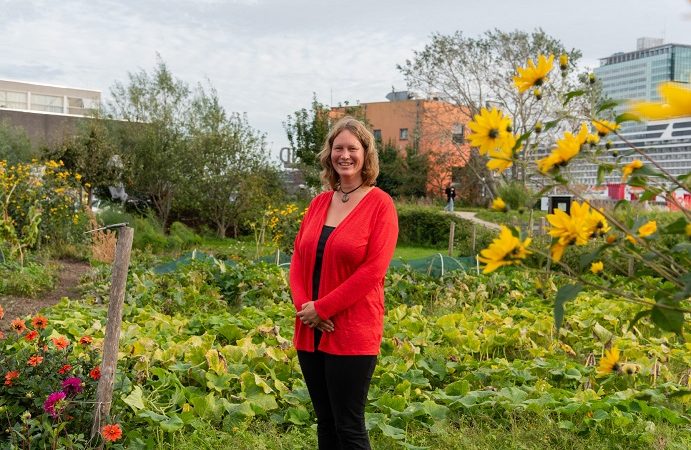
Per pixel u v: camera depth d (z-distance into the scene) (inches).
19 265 424.5
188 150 895.1
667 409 163.8
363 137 124.0
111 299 137.6
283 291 363.3
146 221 710.5
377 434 157.6
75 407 138.6
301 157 981.2
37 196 537.0
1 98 1604.3
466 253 600.4
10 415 140.3
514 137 59.7
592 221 60.4
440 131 1229.7
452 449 150.9
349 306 116.8
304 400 173.3
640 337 257.0
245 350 204.4
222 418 165.5
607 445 151.1
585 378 198.7
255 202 866.1
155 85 936.9
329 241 120.0
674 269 59.5
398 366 199.2
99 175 821.2
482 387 192.1
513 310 297.9
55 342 151.9
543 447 151.6
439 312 328.5
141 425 158.1
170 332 248.8
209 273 377.4
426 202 1273.4
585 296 331.3
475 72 1122.0
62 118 1272.1
